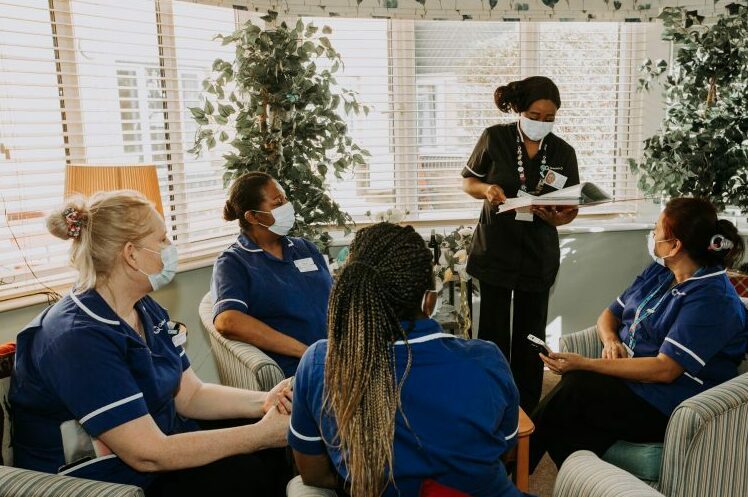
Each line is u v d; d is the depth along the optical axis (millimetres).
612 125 3533
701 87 3025
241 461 1598
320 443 1183
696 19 2965
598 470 1351
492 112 3449
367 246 1095
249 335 2020
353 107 2920
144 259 1443
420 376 1062
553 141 2652
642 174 3238
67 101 2568
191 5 2930
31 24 2438
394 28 3330
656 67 3184
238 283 2094
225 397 1769
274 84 2715
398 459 1063
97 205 1438
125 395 1368
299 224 2834
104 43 2654
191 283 2943
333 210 2906
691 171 3018
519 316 2791
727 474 1519
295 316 2129
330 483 1249
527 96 2496
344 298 1064
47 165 2545
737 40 2961
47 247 2480
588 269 3512
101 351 1362
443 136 3453
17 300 2328
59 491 1198
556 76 3455
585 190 2262
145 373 1485
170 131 2912
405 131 3434
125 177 2189
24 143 2441
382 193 3482
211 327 2133
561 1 3180
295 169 2742
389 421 1044
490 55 3404
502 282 2684
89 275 1425
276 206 2125
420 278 1073
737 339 1804
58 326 1375
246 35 2703
